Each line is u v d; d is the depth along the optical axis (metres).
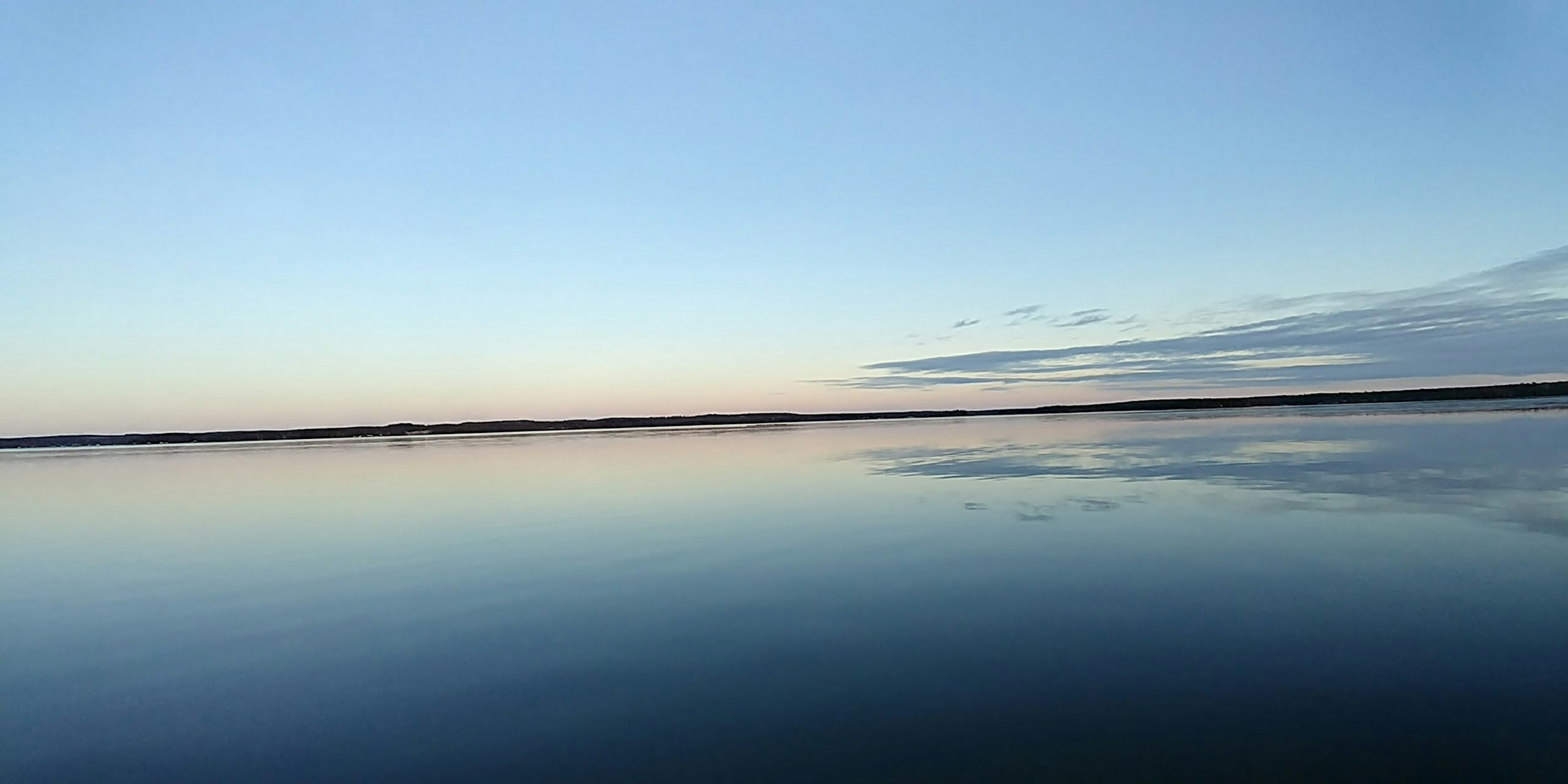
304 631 9.56
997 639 8.38
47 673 8.41
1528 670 7.21
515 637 9.00
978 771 5.78
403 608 10.34
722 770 5.91
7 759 6.57
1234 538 12.55
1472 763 5.72
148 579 12.55
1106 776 5.67
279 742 6.71
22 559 14.55
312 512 19.61
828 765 5.93
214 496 23.78
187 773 6.28
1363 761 5.78
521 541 14.65
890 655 8.05
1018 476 21.91
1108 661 7.70
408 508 19.86
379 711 7.20
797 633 8.77
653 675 7.74
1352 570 10.47
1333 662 7.52
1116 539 12.76
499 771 6.07
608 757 6.19
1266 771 5.68
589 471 28.86
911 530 14.21
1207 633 8.39
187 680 8.12
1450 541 11.82
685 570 11.83
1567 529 12.34
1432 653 7.67
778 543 13.55
